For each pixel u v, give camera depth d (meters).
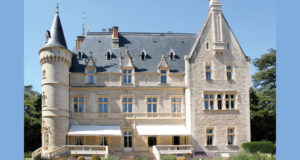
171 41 55.84
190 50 54.69
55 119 44.31
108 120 48.44
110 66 50.28
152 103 49.50
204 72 49.44
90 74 49.00
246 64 50.91
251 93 66.81
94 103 48.53
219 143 48.25
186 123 49.31
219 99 49.41
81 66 49.84
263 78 79.25
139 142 48.50
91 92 48.75
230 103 49.69
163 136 49.31
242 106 49.75
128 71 49.78
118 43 53.62
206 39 50.34
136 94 49.41
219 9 51.16
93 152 42.47
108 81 49.22
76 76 48.84
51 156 41.75
